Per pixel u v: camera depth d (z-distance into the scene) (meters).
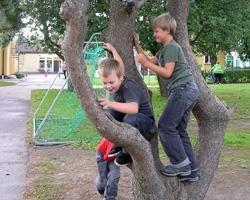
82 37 3.58
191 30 18.91
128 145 3.95
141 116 4.20
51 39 22.81
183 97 4.22
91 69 8.73
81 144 9.60
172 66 4.20
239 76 40.44
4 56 49.38
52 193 6.19
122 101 4.09
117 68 4.04
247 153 8.95
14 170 7.54
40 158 8.32
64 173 7.21
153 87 27.61
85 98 3.68
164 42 4.28
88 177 6.88
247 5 19.91
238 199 6.09
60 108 14.35
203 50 22.59
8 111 15.80
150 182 4.33
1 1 18.89
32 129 11.18
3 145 9.60
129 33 4.41
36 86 31.47
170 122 4.28
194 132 10.98
